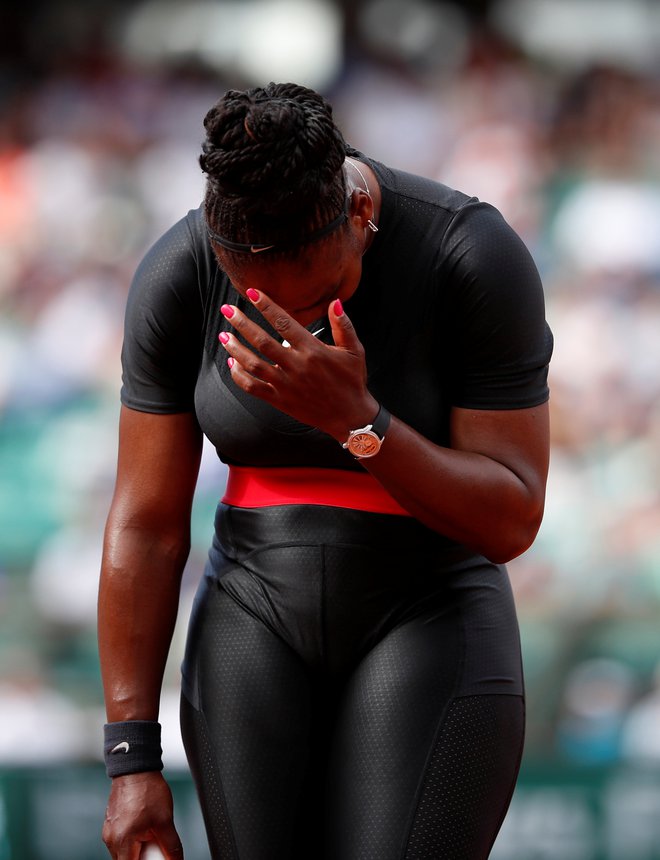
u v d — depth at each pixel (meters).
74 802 13.98
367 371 6.79
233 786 6.98
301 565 7.12
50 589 22.86
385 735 6.88
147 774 7.08
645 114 30.73
